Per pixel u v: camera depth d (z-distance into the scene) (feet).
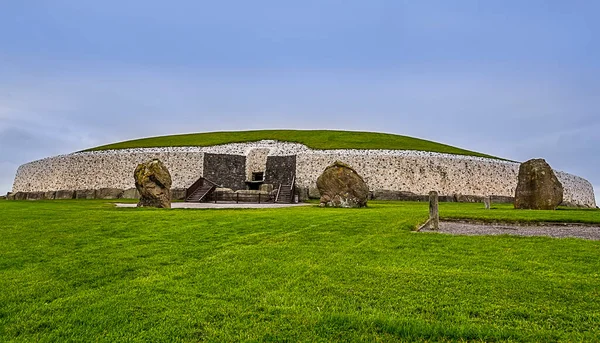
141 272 25.98
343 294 21.17
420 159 151.33
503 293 21.02
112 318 18.28
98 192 137.69
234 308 19.38
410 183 147.84
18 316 18.76
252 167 159.94
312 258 28.96
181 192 132.67
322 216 54.95
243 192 126.72
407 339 15.94
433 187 147.84
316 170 149.59
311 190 139.95
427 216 54.95
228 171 152.66
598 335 15.97
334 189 85.40
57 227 42.68
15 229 41.32
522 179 81.56
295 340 16.06
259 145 176.14
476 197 140.77
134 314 18.75
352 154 153.17
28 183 174.91
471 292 21.27
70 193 141.49
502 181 152.87
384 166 149.89
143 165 77.87
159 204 76.33
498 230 44.45
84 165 158.10
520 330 16.52
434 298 20.43
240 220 49.60
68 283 23.70
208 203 107.55
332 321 17.69
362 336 16.21
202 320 18.02
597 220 50.11
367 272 25.04
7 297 21.21
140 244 34.60
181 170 150.51
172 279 24.18
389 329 16.76
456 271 25.25
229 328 17.19
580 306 19.12
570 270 25.57
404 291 21.50
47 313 19.06
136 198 132.98
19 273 25.75
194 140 191.31
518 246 33.09
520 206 80.79
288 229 42.75
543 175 79.00
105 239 36.68
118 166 154.10
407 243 34.19
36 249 32.17
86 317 18.43
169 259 29.27
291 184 139.13
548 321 17.49
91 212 58.85
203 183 133.39
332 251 31.35
